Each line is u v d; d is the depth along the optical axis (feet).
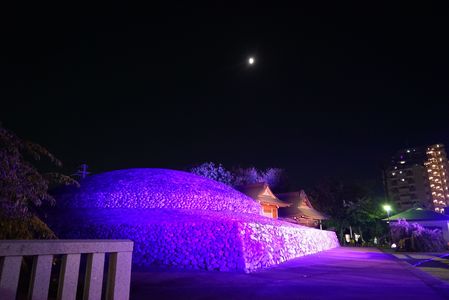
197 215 58.23
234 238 45.06
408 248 83.61
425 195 329.11
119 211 62.23
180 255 46.57
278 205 109.91
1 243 10.25
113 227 52.90
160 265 46.62
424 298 25.07
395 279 35.17
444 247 87.10
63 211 65.10
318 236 85.92
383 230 132.46
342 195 149.79
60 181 30.01
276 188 157.48
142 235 50.44
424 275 38.24
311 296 26.18
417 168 337.93
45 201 70.18
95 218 57.62
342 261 55.67
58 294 11.65
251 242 47.11
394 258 61.82
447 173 331.36
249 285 31.63
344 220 138.31
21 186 24.14
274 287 30.45
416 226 88.22
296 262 54.24
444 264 51.78
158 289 29.45
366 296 26.00
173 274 39.60
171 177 78.48
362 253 75.92
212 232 47.16
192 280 34.88
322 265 49.52
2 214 22.81
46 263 11.43
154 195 68.13
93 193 69.31
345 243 135.23
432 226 103.14
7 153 24.41
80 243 12.41
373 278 36.01
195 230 48.42
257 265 45.27
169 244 48.14
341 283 32.60
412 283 32.37
